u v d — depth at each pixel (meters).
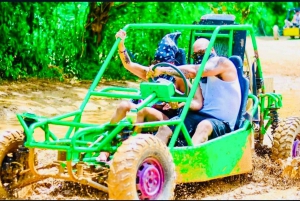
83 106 5.84
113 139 5.25
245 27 6.36
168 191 5.10
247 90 6.20
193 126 5.94
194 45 6.25
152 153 4.98
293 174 6.43
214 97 6.04
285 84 13.61
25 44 13.23
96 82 6.01
